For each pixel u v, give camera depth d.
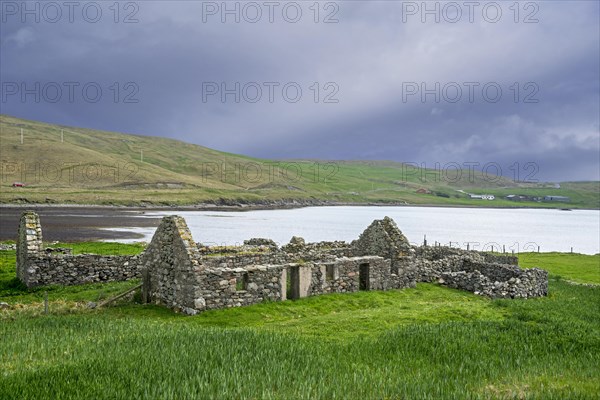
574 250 96.94
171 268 25.30
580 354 17.08
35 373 12.91
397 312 24.41
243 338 17.09
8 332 18.33
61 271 30.72
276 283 26.50
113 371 13.16
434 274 36.47
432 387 12.81
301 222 137.62
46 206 160.62
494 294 32.47
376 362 15.45
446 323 20.84
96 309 24.39
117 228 92.88
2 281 31.56
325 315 24.03
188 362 14.09
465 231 132.00
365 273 32.19
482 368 14.87
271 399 11.37
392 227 34.81
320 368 14.11
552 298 33.75
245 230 104.38
